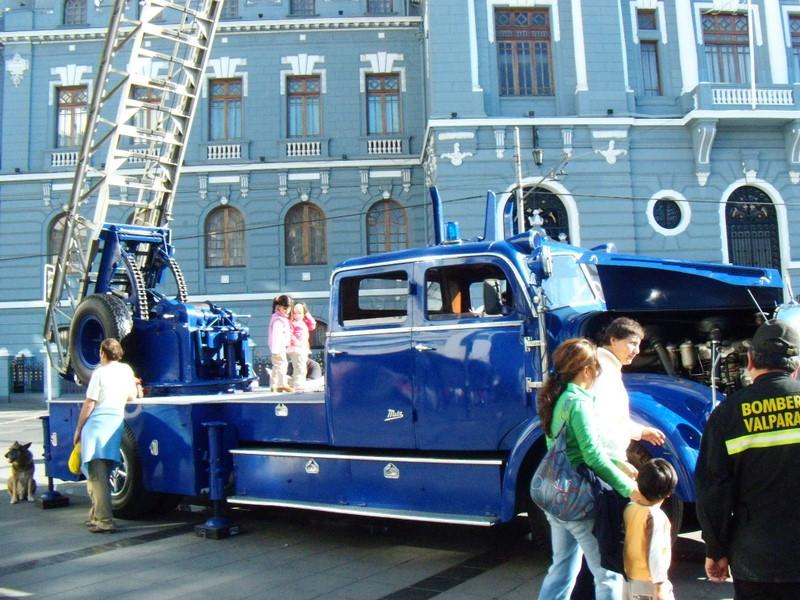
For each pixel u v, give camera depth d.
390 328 6.46
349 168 27.12
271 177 27.11
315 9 28.08
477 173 21.89
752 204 23.05
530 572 5.85
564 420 4.14
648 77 23.91
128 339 9.60
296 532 7.54
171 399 8.12
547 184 22.02
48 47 28.14
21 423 21.45
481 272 6.26
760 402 3.20
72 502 9.62
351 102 27.56
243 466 7.36
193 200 27.06
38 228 27.59
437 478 6.01
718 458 3.26
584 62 22.62
